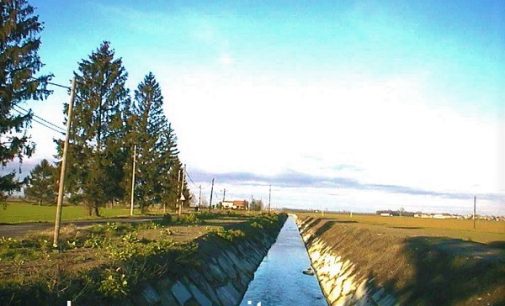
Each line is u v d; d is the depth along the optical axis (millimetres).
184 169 69312
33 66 32625
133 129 62188
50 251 17375
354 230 39000
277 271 35969
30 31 32625
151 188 66562
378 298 18922
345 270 28516
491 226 72438
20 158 32031
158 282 15062
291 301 25188
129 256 15047
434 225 72750
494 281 12898
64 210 65625
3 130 31312
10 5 31656
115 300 11898
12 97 31359
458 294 13578
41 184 83000
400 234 30625
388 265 21375
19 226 30547
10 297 9555
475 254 16359
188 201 97062
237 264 30078
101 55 52719
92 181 49438
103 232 25766
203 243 25266
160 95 70125
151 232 28047
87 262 14305
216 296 20047
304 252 51844
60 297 10508
